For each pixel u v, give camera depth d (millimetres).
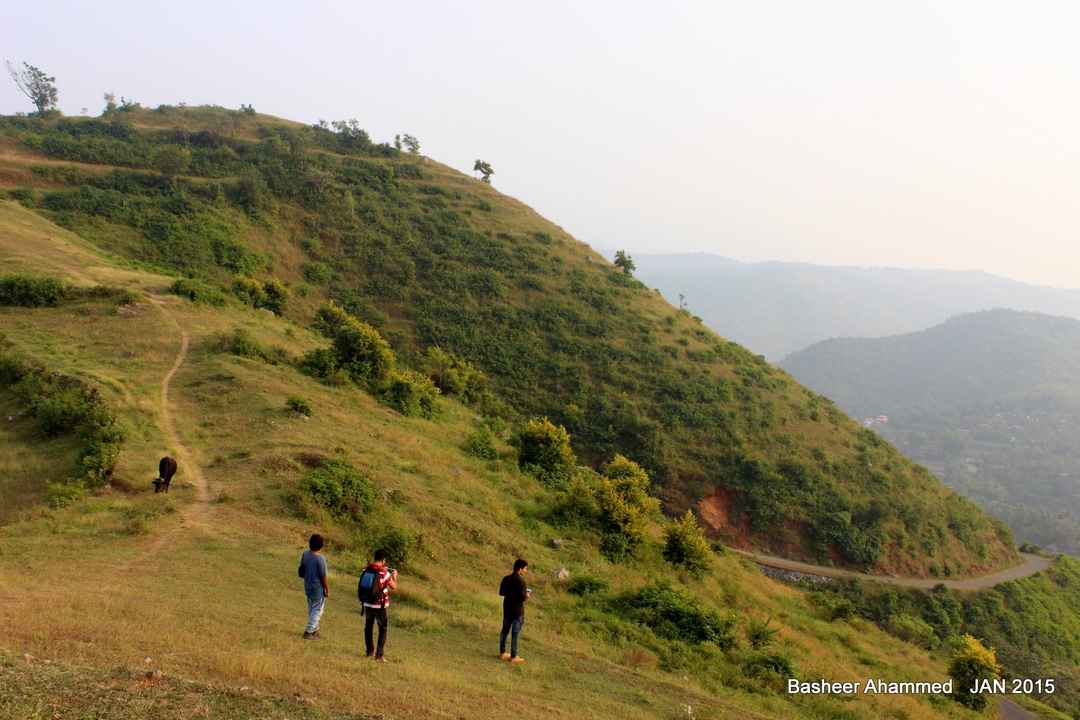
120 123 103188
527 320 80688
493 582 19953
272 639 10453
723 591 29422
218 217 78438
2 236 51281
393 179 105312
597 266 98438
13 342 33250
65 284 41875
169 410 28578
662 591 21078
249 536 17641
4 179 74438
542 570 22250
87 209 72125
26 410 26750
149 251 68812
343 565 17422
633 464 40562
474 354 73812
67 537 15938
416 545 20500
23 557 13914
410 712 8547
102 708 6656
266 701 7672
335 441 27656
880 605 57594
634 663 15125
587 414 69625
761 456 68938
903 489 71562
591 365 75875
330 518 20547
